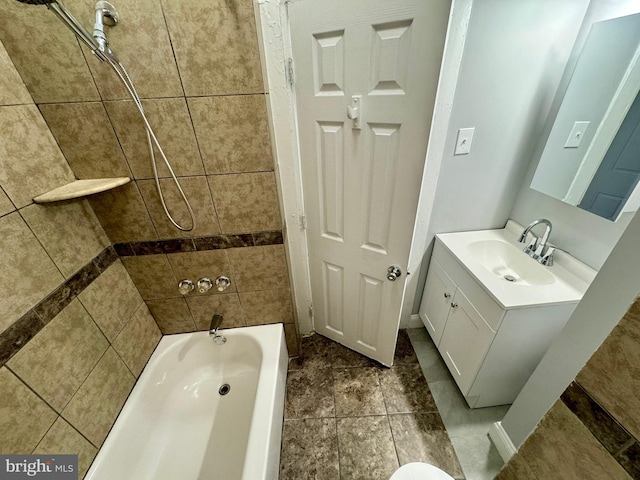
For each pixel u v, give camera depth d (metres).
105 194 1.04
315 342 1.80
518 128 1.27
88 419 0.98
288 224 1.40
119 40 0.81
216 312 1.44
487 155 1.33
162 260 1.23
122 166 1.00
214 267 1.28
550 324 1.06
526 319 1.04
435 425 1.31
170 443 1.23
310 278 1.62
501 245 1.43
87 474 0.95
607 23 0.97
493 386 1.27
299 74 1.03
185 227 1.16
